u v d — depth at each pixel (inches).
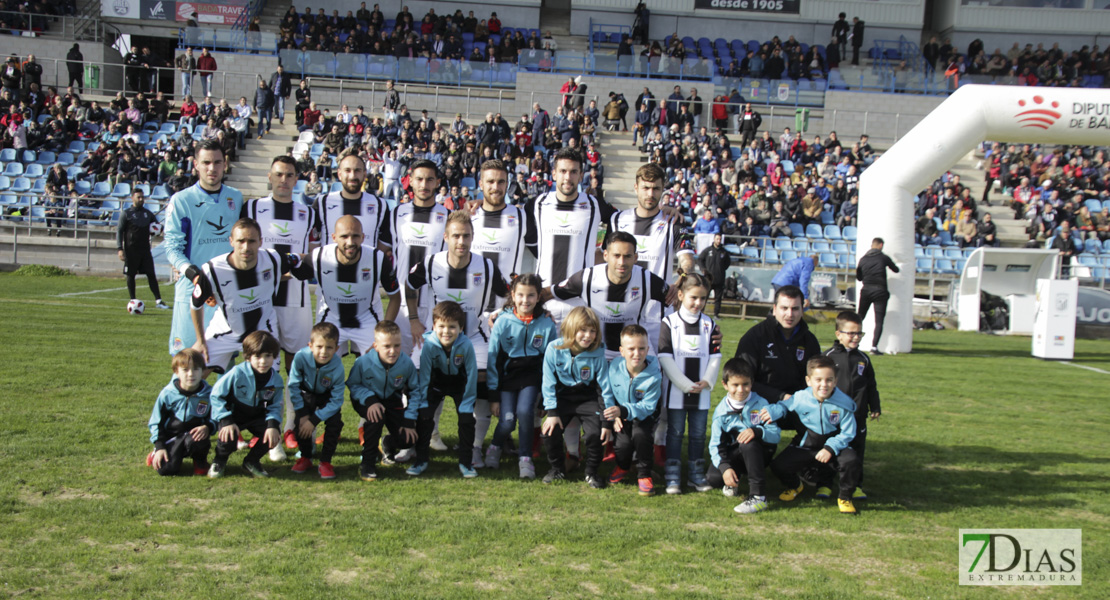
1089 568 140.0
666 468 181.3
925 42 1133.1
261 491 165.0
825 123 950.4
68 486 160.2
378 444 176.6
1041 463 207.0
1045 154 860.0
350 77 925.2
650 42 1074.7
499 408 188.1
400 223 209.9
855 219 719.7
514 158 746.8
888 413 265.4
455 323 176.7
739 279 579.5
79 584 119.6
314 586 121.1
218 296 183.6
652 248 204.5
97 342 322.3
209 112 808.3
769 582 129.7
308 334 201.6
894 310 431.2
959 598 126.6
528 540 143.0
